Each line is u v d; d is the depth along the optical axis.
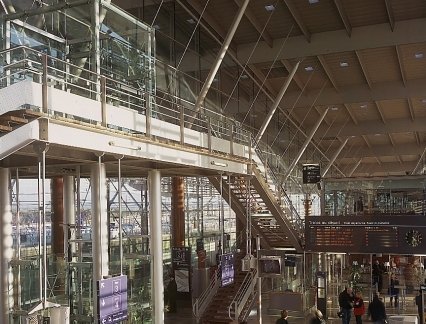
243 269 19.64
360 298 20.72
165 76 23.50
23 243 25.36
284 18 25.25
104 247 13.98
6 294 13.92
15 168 15.20
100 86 13.73
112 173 19.42
